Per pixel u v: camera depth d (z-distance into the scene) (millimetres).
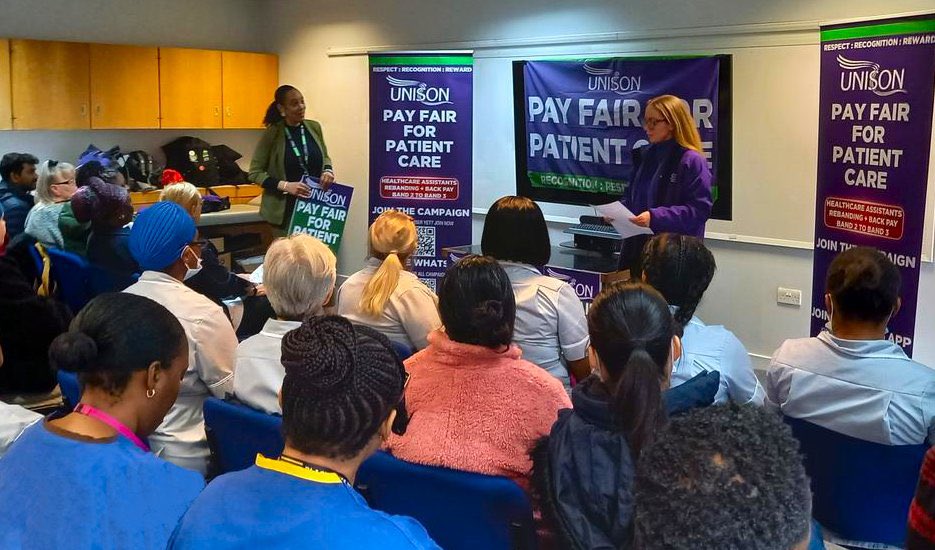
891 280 2072
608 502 1485
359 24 7262
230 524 1119
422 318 2840
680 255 2205
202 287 3361
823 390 2080
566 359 2709
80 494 1292
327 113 7660
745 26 5117
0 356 2174
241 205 7508
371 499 1828
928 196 4559
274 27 7930
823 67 3859
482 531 1714
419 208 5848
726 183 5094
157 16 7301
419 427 1799
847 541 2127
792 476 753
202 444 2420
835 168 3854
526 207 2717
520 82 5992
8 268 3324
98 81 6727
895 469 2023
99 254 3912
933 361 4684
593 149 5699
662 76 5270
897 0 4535
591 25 5836
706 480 746
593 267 4516
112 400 1435
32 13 6590
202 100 7363
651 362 1526
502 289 1844
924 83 3430
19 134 6652
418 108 5727
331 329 1206
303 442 1172
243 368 2174
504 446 1768
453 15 6625
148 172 7113
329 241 6449
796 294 5172
